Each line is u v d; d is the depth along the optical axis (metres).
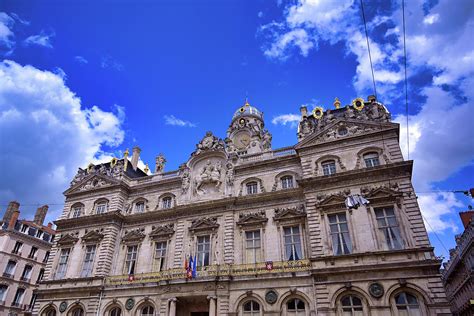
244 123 58.25
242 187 42.06
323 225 34.09
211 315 33.34
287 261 34.03
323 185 36.09
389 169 33.81
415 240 30.19
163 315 35.47
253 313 33.00
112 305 39.56
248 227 38.47
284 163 41.44
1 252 68.19
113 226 45.12
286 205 38.31
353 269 30.31
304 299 31.62
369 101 40.62
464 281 59.53
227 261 36.81
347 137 37.84
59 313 41.09
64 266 45.41
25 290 71.06
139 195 48.75
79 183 52.56
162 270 39.00
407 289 28.41
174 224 43.12
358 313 29.12
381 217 32.66
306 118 43.97
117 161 53.56
